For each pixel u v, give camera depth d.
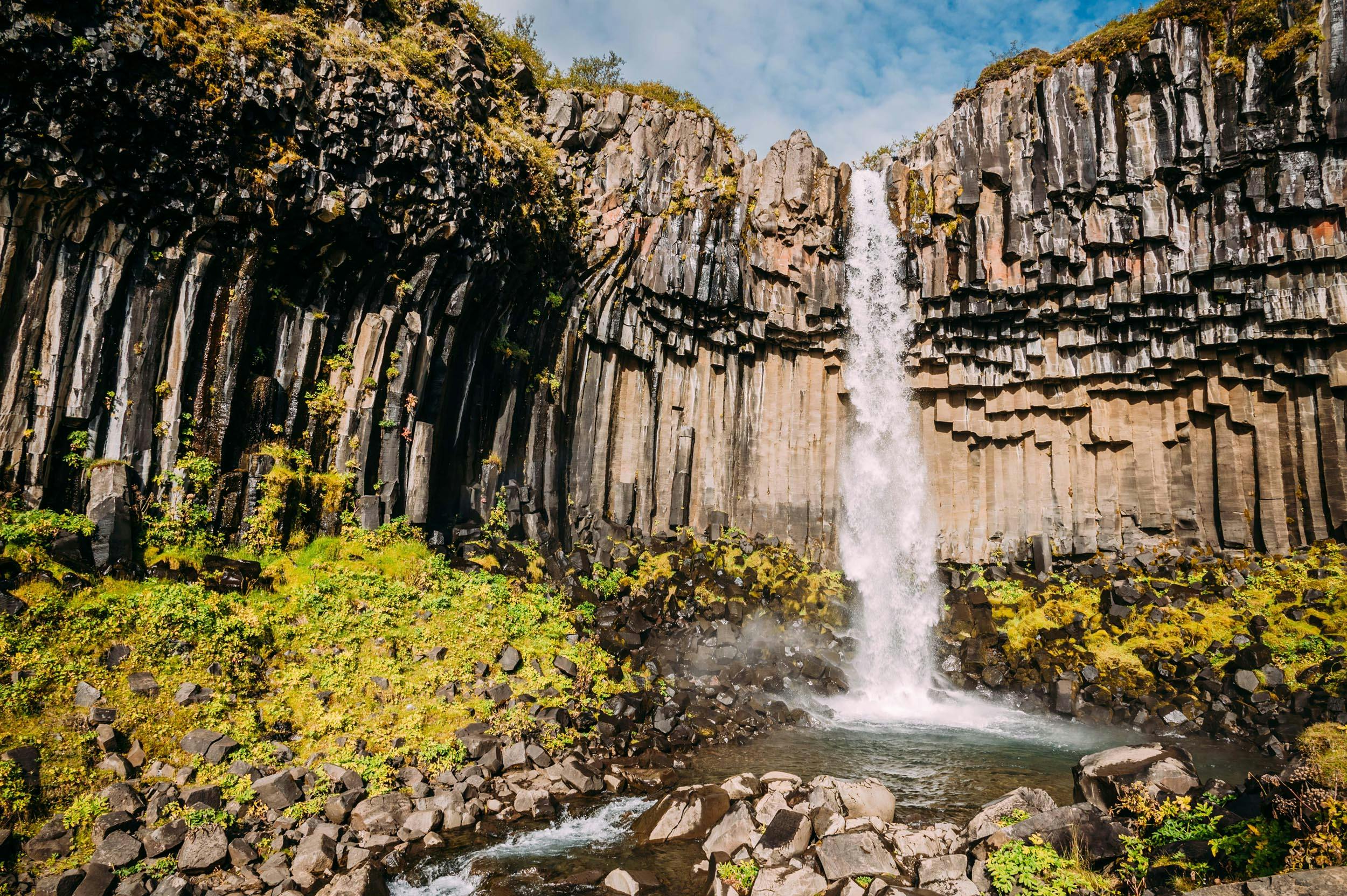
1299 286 22.31
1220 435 24.28
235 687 11.93
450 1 20.84
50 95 12.00
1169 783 10.45
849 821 10.16
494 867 9.91
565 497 22.67
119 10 12.69
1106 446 25.58
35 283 12.64
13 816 8.87
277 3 16.55
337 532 16.53
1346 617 19.22
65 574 11.95
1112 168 23.45
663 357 25.55
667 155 25.22
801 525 25.77
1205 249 23.05
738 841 10.11
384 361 17.61
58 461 12.94
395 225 17.14
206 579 13.58
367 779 11.32
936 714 19.03
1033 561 25.31
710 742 15.50
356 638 14.18
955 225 25.30
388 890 9.27
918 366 26.66
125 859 8.79
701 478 25.64
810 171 26.03
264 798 10.37
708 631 20.36
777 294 26.02
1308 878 6.45
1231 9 23.11
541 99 24.14
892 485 26.52
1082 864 8.99
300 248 15.88
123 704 10.77
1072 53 24.84
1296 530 22.97
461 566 18.19
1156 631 20.61
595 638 17.64
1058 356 25.53
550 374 22.41
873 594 24.78
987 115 25.28
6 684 10.09
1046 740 16.88
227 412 14.88
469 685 14.27
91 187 12.83
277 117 14.81
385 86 16.64
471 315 19.80
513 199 19.92
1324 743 10.23
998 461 26.61
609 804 12.05
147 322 13.95
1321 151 21.91
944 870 9.11
